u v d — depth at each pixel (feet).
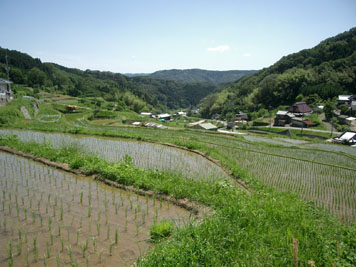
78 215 21.59
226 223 17.71
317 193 32.17
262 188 30.17
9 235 18.30
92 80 396.57
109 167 31.53
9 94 139.95
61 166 34.68
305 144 90.07
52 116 114.83
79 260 15.69
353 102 173.17
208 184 27.91
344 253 15.17
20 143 46.11
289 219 19.39
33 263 15.39
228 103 308.19
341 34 315.17
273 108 249.96
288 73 270.67
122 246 17.30
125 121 155.63
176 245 15.37
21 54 321.73
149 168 37.11
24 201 24.11
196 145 51.29
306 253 14.69
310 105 211.20
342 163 51.72
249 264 13.94
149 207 23.81
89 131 67.87
